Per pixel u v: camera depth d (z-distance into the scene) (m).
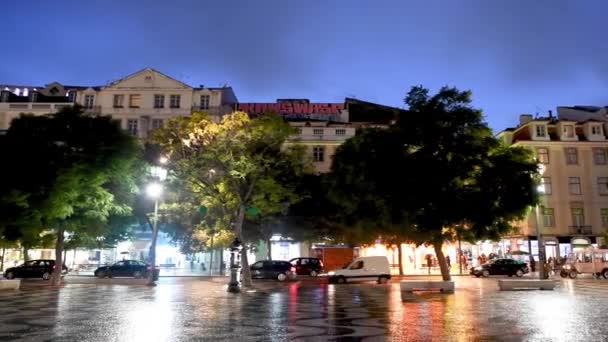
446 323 13.01
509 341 10.27
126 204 31.08
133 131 50.09
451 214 22.59
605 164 50.22
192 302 18.86
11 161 23.39
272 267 35.59
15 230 25.06
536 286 25.36
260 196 28.20
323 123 49.72
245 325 12.61
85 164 25.86
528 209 23.69
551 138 50.84
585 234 48.28
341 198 25.42
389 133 23.84
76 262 49.41
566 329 11.94
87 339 10.43
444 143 23.03
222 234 30.05
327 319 13.86
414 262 49.00
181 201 31.53
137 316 14.41
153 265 29.61
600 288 26.56
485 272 39.69
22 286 28.08
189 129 27.33
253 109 56.00
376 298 20.80
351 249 45.03
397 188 22.61
